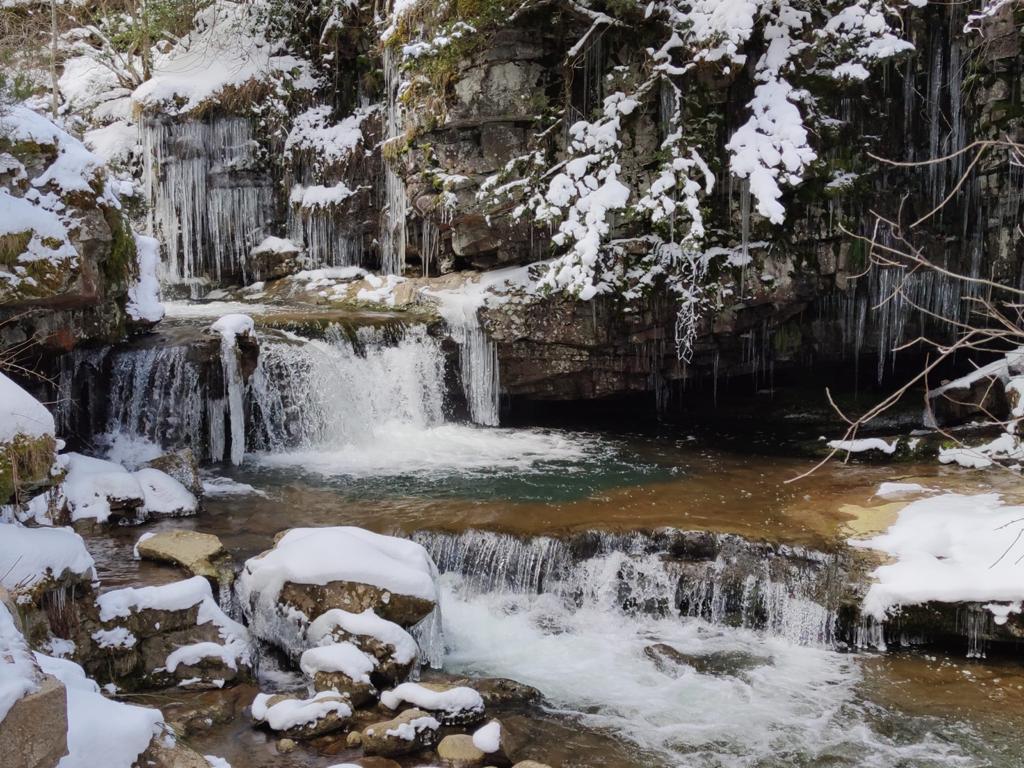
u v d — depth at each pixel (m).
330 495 8.98
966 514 7.92
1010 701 6.12
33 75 13.15
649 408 13.31
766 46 11.21
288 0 16.22
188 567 6.62
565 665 6.61
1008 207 11.06
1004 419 10.23
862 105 11.33
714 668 6.58
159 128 15.01
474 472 9.95
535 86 12.01
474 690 5.75
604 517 8.22
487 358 12.23
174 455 8.77
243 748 5.22
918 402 12.05
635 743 5.55
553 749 5.45
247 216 15.56
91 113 16.33
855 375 13.20
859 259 11.49
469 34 11.30
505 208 12.19
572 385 12.48
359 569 6.25
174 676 5.84
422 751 5.33
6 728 2.84
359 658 5.83
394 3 12.82
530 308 11.98
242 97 15.24
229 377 10.13
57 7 16.88
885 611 6.88
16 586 5.15
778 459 10.60
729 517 8.24
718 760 5.39
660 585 7.48
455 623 7.18
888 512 8.26
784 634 7.13
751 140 10.55
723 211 11.82
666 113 11.69
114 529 7.68
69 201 8.22
